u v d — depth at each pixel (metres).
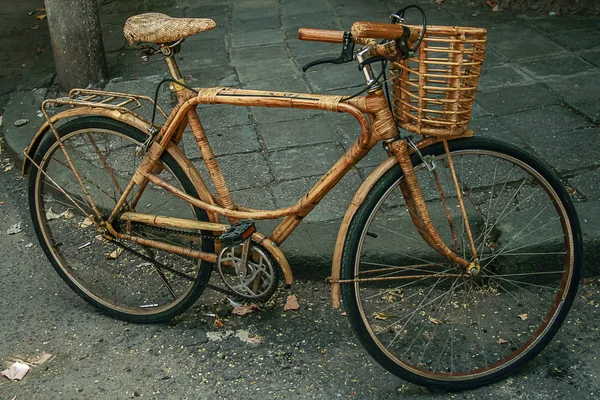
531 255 3.11
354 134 4.18
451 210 3.37
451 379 2.59
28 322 3.12
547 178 2.55
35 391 2.72
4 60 5.92
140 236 3.03
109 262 3.49
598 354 2.76
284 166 3.90
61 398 2.68
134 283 3.33
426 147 2.45
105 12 6.54
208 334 2.97
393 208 3.46
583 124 4.07
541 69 4.79
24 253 3.62
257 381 2.71
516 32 5.44
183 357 2.86
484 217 3.32
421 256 3.14
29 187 3.11
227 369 2.78
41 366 2.85
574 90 4.46
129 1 6.69
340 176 2.57
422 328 2.95
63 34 4.83
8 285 3.38
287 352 2.85
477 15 5.83
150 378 2.76
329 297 3.15
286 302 3.11
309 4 6.41
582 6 5.65
